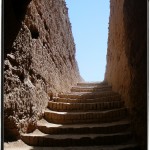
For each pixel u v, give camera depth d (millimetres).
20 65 6227
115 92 9289
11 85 5672
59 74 9977
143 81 5172
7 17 5680
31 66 6902
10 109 5500
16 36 6141
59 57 10469
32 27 7332
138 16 5582
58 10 11352
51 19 9656
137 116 5707
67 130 6215
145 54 4965
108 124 6449
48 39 8953
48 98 7938
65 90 10391
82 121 6820
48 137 5750
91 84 13711
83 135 5973
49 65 8688
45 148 5484
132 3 6195
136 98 5891
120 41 9047
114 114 6891
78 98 8664
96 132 6172
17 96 5836
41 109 7078
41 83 7500
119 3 9453
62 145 5672
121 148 5316
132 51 6395
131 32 6496
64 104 7586
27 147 5504
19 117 5836
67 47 13062
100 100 8117
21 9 6379
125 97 7430
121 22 8742
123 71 8109
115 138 5793
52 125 6629
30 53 6871
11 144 5469
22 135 5789
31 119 6328
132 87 6430
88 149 5359
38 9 7930
